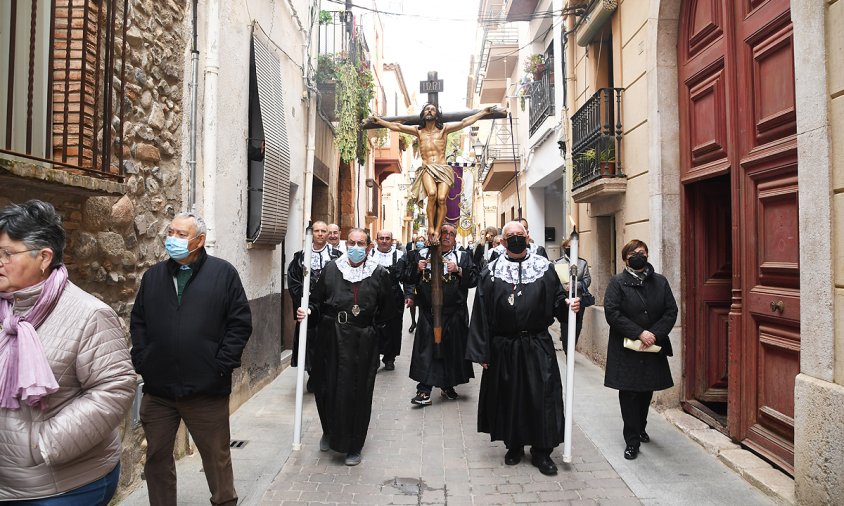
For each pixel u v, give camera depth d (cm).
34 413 196
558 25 1100
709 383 557
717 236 563
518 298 442
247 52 625
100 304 212
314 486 411
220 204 540
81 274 343
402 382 754
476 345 449
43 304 197
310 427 545
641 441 489
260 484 410
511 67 1773
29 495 196
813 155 341
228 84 564
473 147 2062
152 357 312
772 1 413
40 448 191
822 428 328
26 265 196
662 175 578
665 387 454
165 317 313
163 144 449
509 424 441
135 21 402
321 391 474
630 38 680
